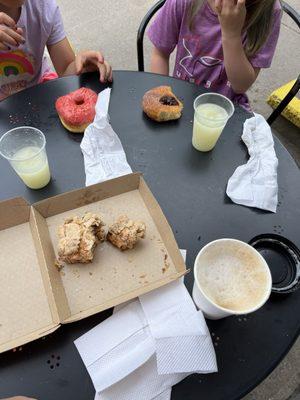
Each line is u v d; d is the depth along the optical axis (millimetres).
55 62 1404
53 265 717
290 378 1243
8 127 982
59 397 603
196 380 626
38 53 1356
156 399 603
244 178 906
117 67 2328
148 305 683
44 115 1021
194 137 955
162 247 769
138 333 653
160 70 1438
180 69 1443
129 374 620
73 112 945
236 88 1322
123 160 931
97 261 742
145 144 982
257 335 680
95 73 1134
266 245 790
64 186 884
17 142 899
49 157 933
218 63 1348
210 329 684
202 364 611
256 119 1025
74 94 996
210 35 1294
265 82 2303
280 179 934
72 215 809
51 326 626
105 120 937
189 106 1081
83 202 822
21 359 635
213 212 857
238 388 622
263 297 607
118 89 1104
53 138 972
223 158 968
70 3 2717
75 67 1212
